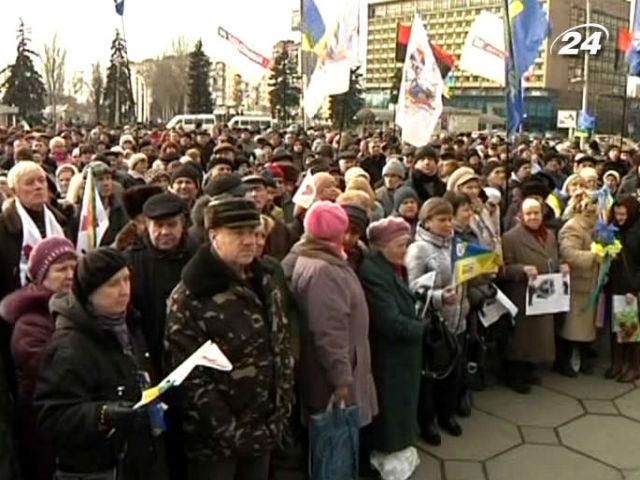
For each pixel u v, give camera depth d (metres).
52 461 2.63
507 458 4.24
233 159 8.04
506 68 7.11
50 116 53.94
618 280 5.58
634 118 34.00
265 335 2.85
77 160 10.39
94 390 2.49
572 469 4.11
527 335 5.34
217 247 2.81
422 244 4.46
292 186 6.95
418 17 7.80
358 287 3.57
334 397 3.41
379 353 3.87
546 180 7.24
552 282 5.34
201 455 2.79
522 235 5.46
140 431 2.45
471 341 5.01
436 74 7.69
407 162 10.20
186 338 2.75
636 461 4.23
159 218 3.36
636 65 11.45
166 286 3.33
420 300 4.26
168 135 16.80
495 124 46.66
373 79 54.03
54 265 2.82
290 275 3.52
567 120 29.23
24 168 4.25
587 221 5.68
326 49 9.63
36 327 2.70
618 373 5.68
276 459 3.99
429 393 4.39
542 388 5.45
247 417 2.80
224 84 65.31
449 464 4.14
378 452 3.94
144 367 2.80
